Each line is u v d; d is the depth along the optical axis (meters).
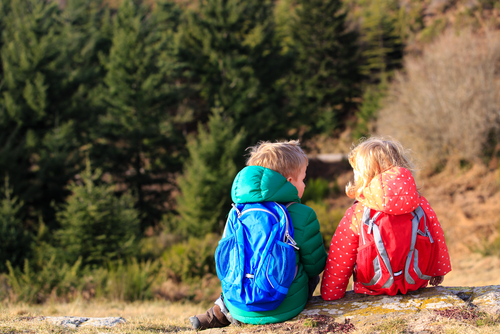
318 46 34.81
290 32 35.59
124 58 21.09
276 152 2.00
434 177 18.34
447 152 18.50
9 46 17.02
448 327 1.68
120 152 21.17
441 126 17.83
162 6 39.22
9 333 2.13
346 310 1.94
